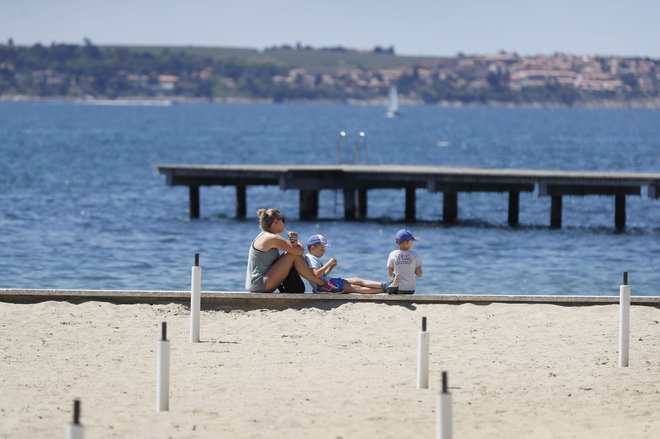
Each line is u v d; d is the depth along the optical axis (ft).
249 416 95.81
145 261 268.00
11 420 92.89
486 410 98.48
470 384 108.06
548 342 128.98
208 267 258.16
